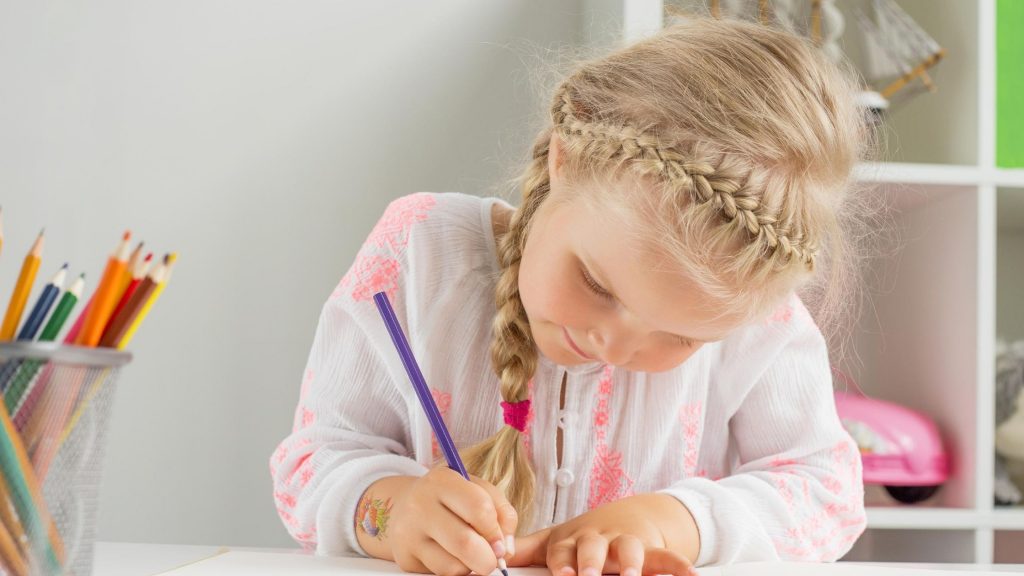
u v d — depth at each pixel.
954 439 1.46
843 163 0.80
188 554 0.73
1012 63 1.45
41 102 1.55
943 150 1.52
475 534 0.68
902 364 1.61
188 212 1.56
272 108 1.57
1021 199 1.51
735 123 0.73
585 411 0.97
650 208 0.71
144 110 1.56
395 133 1.59
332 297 1.01
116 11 1.56
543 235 0.79
